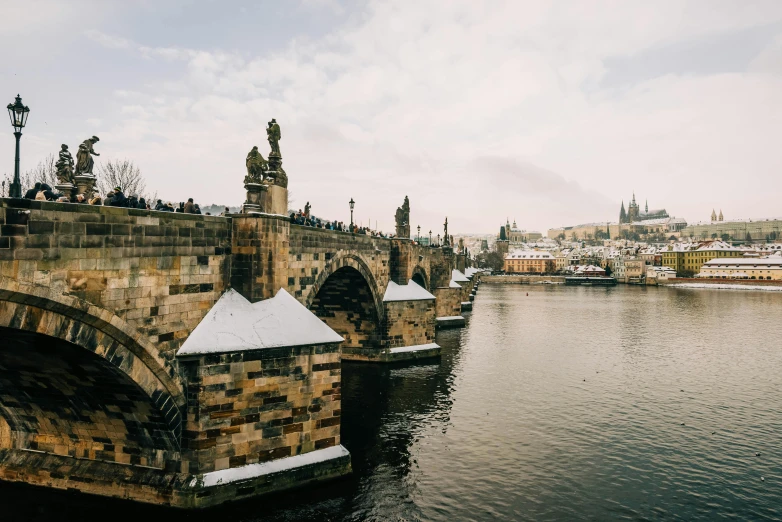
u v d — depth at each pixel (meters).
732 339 95.69
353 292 65.25
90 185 28.47
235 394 29.47
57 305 21.53
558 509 32.47
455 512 31.64
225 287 32.88
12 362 25.91
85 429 30.44
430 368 67.62
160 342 27.25
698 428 47.06
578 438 44.25
